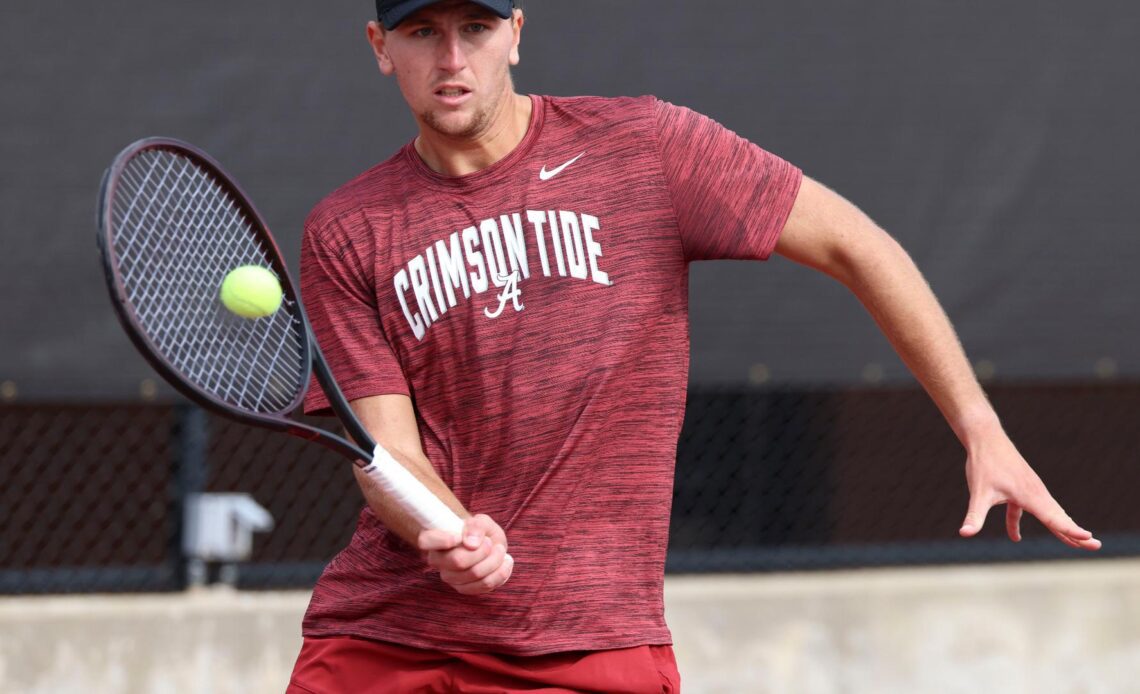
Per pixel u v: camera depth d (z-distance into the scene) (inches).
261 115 562.9
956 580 629.3
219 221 319.0
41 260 544.1
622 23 583.5
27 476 569.0
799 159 596.7
